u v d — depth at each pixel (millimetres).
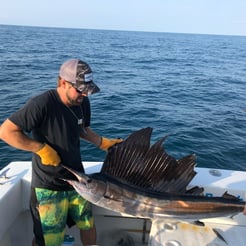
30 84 12836
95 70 19125
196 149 6293
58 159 1988
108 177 1854
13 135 1883
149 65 24031
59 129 2000
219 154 6113
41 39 53375
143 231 2490
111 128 7504
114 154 1865
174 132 7254
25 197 2375
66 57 25625
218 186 2367
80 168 2178
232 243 2096
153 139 6762
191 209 1897
